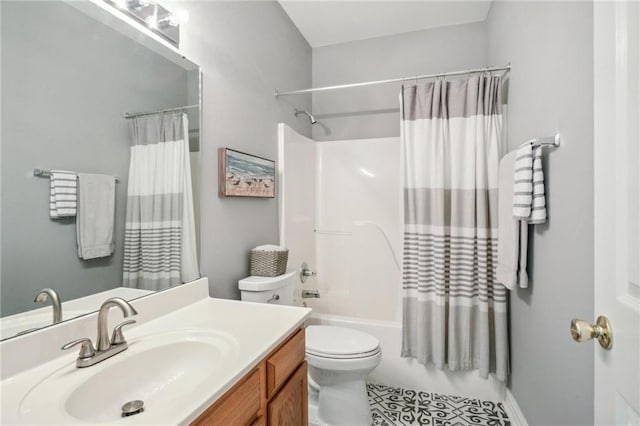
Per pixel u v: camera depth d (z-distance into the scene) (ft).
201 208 4.81
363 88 9.35
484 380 6.51
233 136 5.64
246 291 5.43
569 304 3.68
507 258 5.25
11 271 2.60
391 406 6.31
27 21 2.69
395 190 8.86
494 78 6.38
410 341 6.92
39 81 2.78
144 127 3.85
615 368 1.95
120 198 3.55
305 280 8.34
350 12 8.00
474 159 6.45
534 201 4.33
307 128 9.37
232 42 5.65
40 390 2.37
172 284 4.23
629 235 1.85
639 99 1.75
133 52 3.70
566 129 3.71
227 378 2.46
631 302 1.81
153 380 3.02
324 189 9.38
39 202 2.80
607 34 2.06
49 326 2.82
